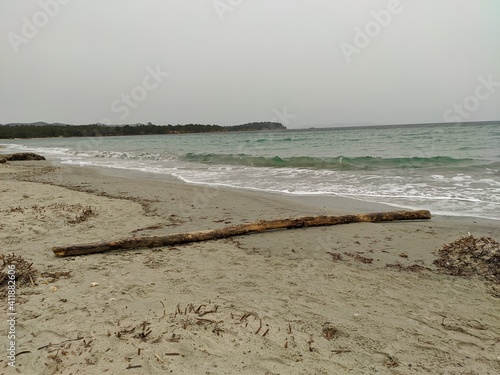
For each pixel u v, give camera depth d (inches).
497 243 181.0
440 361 100.0
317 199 335.3
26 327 114.2
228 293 142.3
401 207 291.9
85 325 115.6
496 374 94.6
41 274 158.6
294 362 98.5
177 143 1717.5
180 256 188.7
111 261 179.0
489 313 126.8
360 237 220.4
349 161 623.8
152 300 134.7
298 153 900.0
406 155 738.2
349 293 143.6
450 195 325.7
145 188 426.3
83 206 311.3
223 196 363.3
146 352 101.3
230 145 1365.7
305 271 167.9
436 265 173.2
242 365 96.7
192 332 111.8
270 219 266.1
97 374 91.9
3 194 363.9
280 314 125.2
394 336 112.3
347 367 96.9
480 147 823.7
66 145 1991.9
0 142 2893.7
